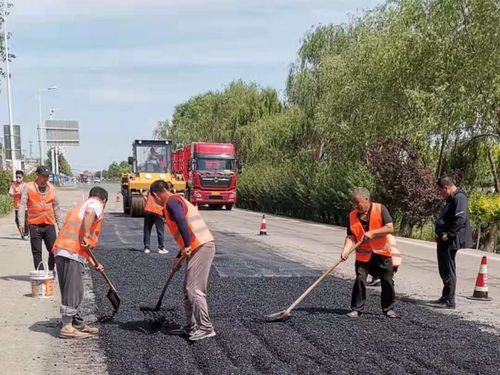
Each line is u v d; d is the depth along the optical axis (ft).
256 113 128.88
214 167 102.06
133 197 72.18
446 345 18.56
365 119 68.39
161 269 32.99
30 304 24.50
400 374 15.87
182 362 16.83
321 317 22.18
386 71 63.46
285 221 80.64
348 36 87.10
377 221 21.75
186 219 19.07
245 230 62.08
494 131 58.13
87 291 26.96
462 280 31.91
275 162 115.34
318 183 79.97
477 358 17.25
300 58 98.17
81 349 18.42
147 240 39.96
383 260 22.07
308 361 16.89
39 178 28.09
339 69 73.20
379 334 19.81
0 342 19.12
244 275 31.55
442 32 58.65
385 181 59.62
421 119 58.70
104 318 21.86
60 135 173.27
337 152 84.17
